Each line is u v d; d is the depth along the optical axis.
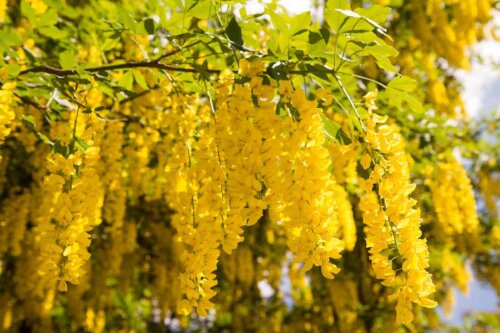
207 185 2.22
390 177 2.07
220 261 6.84
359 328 7.70
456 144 5.04
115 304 7.82
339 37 2.23
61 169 2.36
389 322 7.52
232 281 7.43
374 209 2.03
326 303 8.12
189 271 2.16
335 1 2.12
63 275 2.16
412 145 4.68
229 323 9.13
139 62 2.72
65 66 2.77
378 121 2.21
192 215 2.32
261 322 8.38
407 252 1.93
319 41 2.18
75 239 2.20
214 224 2.16
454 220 4.73
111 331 7.87
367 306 7.67
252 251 7.38
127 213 5.71
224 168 2.22
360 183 2.08
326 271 1.91
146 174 4.22
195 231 2.23
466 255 8.18
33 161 4.08
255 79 2.18
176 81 2.92
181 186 2.71
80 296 5.72
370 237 1.99
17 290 5.43
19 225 4.39
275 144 2.05
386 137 2.15
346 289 7.22
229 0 2.74
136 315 8.24
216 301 8.35
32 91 2.97
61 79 2.83
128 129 3.71
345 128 2.82
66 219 2.22
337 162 2.63
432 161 4.76
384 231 1.98
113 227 3.79
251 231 6.77
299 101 2.09
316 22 2.22
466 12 6.94
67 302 6.59
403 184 2.05
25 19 3.78
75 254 2.18
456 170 4.77
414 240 1.96
